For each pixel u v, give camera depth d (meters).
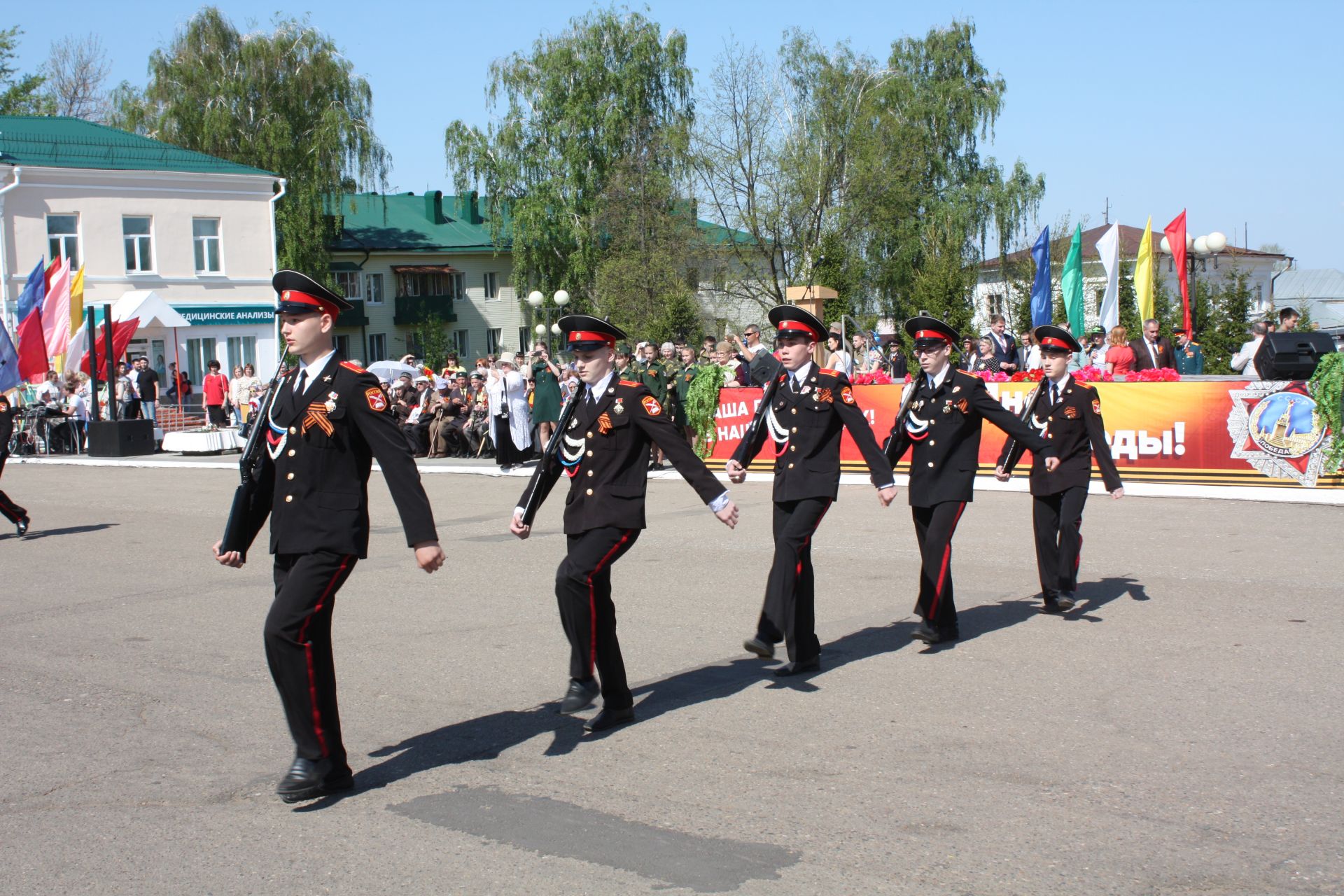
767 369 17.03
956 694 6.47
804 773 5.30
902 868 4.29
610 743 5.82
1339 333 27.84
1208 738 5.62
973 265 47.38
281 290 5.18
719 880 4.23
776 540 6.96
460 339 61.34
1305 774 5.13
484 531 13.17
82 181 36.84
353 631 8.42
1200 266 41.25
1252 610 8.24
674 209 45.66
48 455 26.25
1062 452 8.38
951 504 7.50
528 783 5.29
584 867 4.37
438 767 5.53
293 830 4.80
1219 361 26.80
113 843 4.71
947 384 7.63
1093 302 43.66
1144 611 8.32
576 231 47.66
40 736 6.15
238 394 29.45
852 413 6.96
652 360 18.47
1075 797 4.93
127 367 29.25
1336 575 9.31
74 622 8.97
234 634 8.45
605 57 48.59
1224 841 4.46
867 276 44.97
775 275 45.84
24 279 35.78
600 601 5.96
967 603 8.82
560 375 19.72
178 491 18.55
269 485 5.34
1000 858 4.35
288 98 46.75
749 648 6.75
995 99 48.78
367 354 58.81
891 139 44.03
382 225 61.41
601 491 5.98
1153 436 14.04
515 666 7.34
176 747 5.92
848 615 8.52
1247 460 13.52
